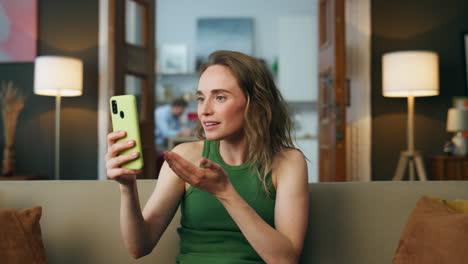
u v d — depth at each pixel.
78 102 3.88
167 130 5.09
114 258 1.14
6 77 3.93
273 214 0.99
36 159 3.93
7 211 1.04
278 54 6.30
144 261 1.13
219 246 0.98
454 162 3.39
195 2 6.39
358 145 3.81
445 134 3.77
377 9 3.79
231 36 6.26
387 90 3.28
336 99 3.11
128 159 0.77
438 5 3.80
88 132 3.86
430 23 3.79
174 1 6.41
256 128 0.97
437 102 3.79
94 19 3.86
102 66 3.84
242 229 0.83
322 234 1.14
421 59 3.16
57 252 1.14
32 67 3.90
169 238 1.14
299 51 5.72
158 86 6.23
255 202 0.98
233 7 6.36
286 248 0.84
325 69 3.43
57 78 3.30
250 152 0.99
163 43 6.41
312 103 5.96
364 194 1.17
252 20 6.30
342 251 1.13
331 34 3.25
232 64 0.95
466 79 3.77
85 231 1.15
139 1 3.71
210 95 0.94
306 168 1.00
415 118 3.79
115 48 3.35
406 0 3.80
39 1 3.90
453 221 0.95
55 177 3.91
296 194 0.95
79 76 3.44
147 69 3.83
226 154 1.04
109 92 3.36
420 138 3.78
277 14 6.33
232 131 0.95
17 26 3.88
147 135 3.81
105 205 1.16
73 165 3.87
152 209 1.01
